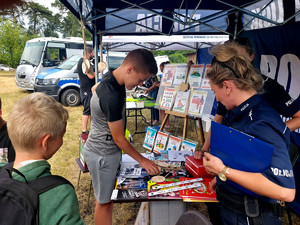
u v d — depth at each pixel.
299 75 2.40
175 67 4.02
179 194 1.59
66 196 0.70
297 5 2.28
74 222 0.70
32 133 0.73
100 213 1.89
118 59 9.47
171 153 2.35
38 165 0.74
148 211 1.67
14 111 0.76
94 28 3.26
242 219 1.07
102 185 1.79
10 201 0.64
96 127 1.72
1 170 0.77
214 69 1.03
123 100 1.63
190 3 2.80
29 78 8.97
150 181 1.77
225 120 1.22
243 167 0.97
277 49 2.62
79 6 2.16
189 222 1.02
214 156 1.09
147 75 1.56
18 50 25.59
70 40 9.61
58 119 0.80
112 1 2.72
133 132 5.43
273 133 0.94
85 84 4.50
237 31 3.19
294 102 1.36
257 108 1.00
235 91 1.01
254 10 2.88
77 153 4.35
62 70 8.03
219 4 2.83
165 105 3.92
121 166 2.06
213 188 1.52
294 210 2.55
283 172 0.91
